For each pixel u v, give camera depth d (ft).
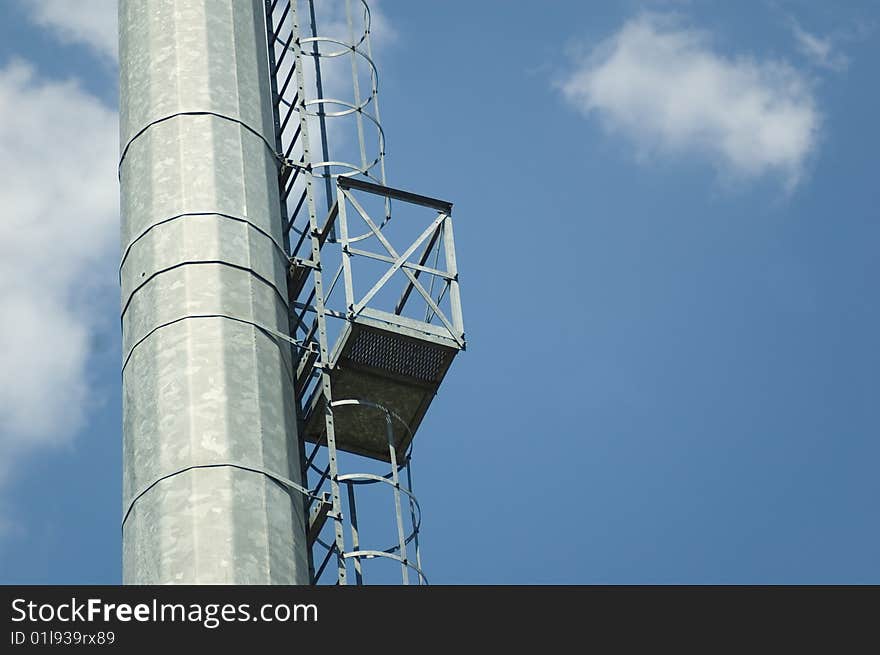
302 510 81.87
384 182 98.53
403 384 88.02
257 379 82.48
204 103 91.20
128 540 79.05
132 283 86.02
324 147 99.19
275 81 100.42
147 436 80.38
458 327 87.20
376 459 90.43
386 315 86.02
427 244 90.48
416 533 84.79
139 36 94.94
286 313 87.56
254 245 87.10
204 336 82.74
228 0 97.25
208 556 76.18
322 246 90.79
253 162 90.74
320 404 87.20
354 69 102.53
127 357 84.58
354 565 80.48
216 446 79.36
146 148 89.86
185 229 86.28
